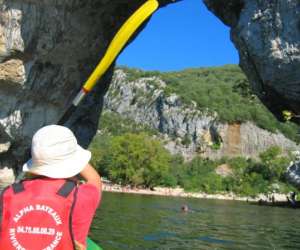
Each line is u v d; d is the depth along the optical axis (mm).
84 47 16078
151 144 73750
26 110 16375
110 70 18656
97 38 16234
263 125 102688
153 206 32094
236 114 102500
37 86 15969
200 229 18078
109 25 16297
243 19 12078
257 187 73375
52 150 1993
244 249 13273
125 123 118625
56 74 16188
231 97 109062
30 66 15398
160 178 73375
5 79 15273
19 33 14680
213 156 100750
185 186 75125
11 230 1839
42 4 14531
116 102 126125
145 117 118500
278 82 11805
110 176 74250
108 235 14195
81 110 18188
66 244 1846
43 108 16797
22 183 1943
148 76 127500
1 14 14508
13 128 16406
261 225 21609
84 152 2104
